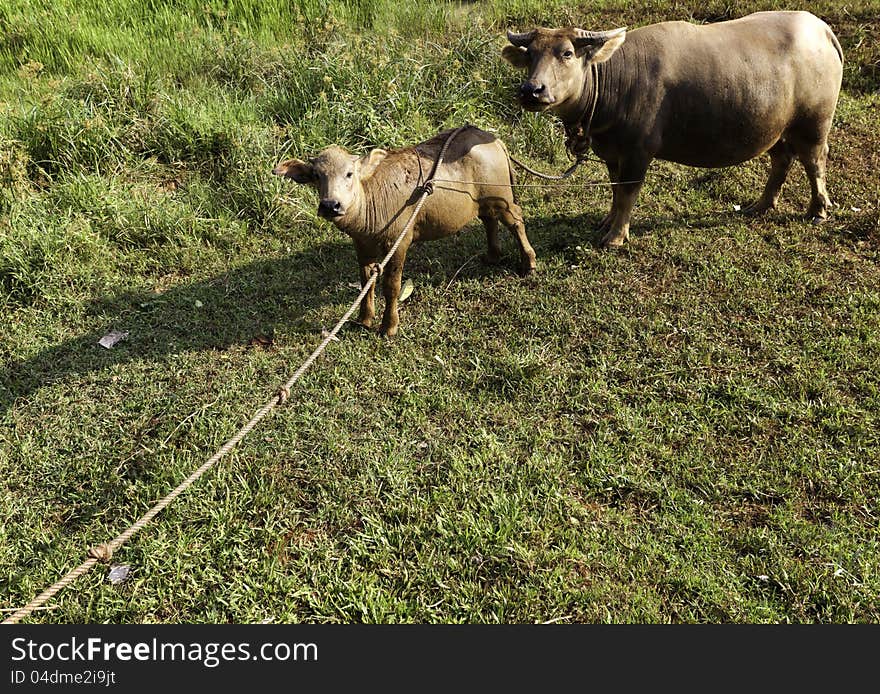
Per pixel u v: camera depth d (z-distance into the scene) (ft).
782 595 12.53
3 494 14.82
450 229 18.24
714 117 18.81
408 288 19.08
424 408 16.49
